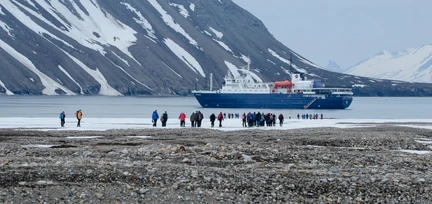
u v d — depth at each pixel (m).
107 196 31.84
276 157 49.38
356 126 112.19
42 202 30.03
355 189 35.22
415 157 51.97
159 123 117.19
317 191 34.66
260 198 32.78
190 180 36.22
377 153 55.16
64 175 36.19
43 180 34.66
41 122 116.75
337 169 42.66
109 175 36.62
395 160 49.03
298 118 168.50
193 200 31.86
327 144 65.94
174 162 45.25
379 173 41.00
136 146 57.50
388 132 87.00
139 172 38.03
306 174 39.44
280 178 37.72
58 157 46.75
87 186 33.59
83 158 46.03
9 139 67.12
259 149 53.84
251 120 107.19
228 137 74.62
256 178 37.38
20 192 31.52
